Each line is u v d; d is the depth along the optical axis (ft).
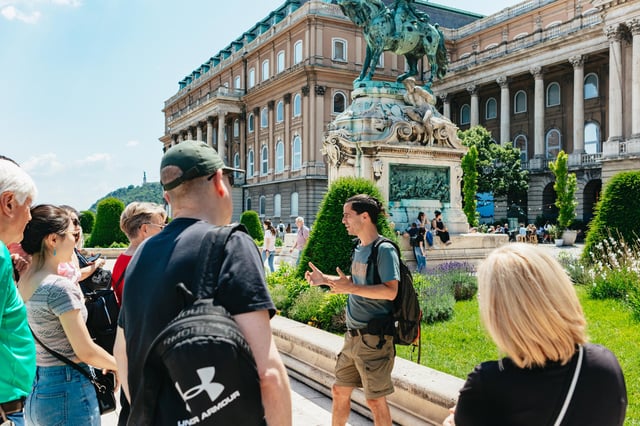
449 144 40.91
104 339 10.45
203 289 5.33
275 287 25.61
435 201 40.65
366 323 11.40
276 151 178.29
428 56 41.45
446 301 25.35
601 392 5.01
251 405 5.05
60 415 9.01
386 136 37.86
